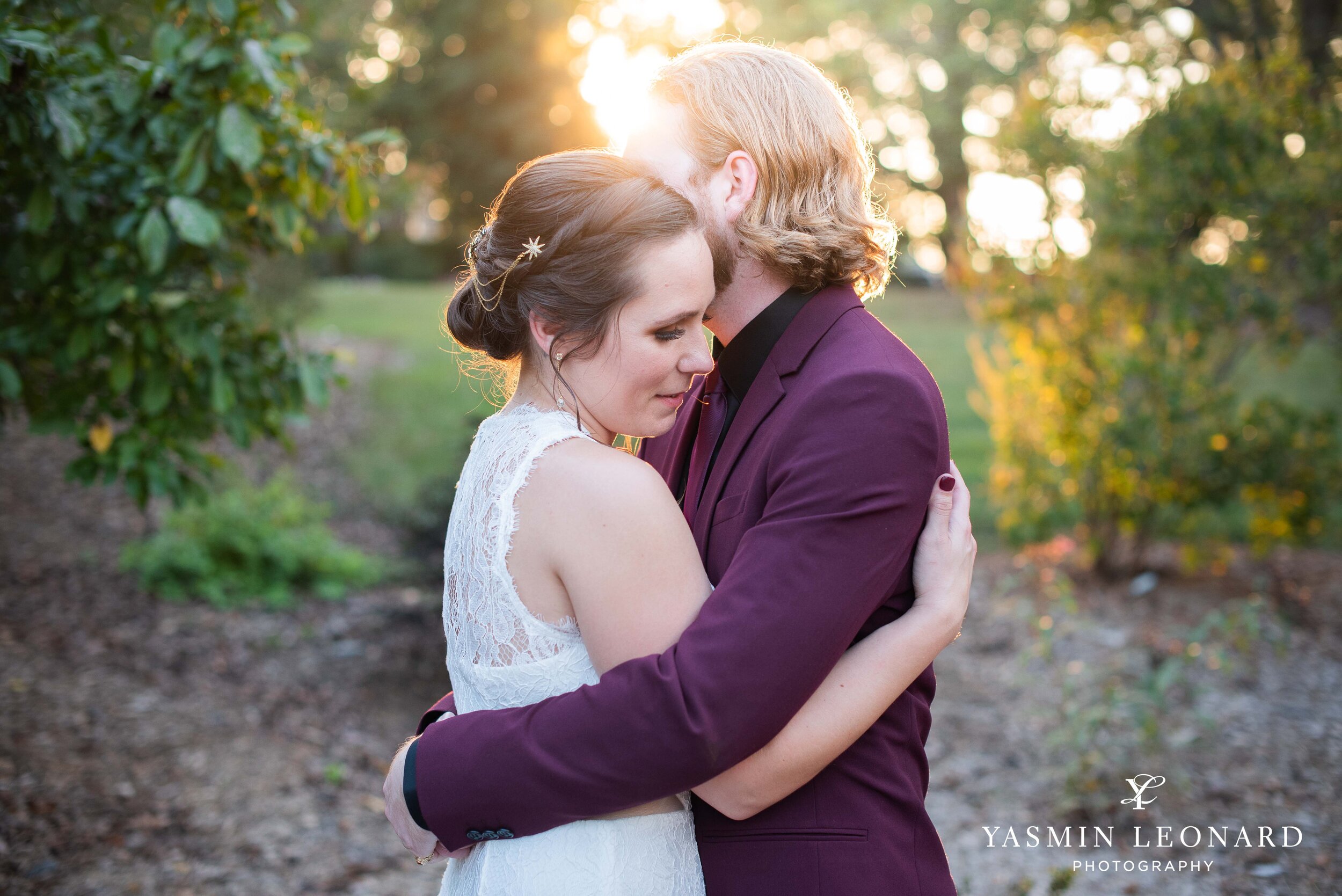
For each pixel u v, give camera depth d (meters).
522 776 1.08
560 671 1.16
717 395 1.44
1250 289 5.21
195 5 2.44
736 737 1.04
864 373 1.16
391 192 5.94
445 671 4.86
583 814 1.09
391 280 27.59
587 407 1.21
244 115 2.42
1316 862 2.89
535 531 1.15
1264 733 3.74
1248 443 5.18
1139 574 5.57
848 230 1.29
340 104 10.70
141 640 4.73
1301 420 5.24
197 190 2.56
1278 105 5.22
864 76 20.05
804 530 1.09
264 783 3.54
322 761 3.81
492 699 1.20
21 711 3.71
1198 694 4.01
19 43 2.07
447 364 12.14
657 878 1.17
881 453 1.12
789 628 1.06
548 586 1.15
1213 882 2.86
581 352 1.18
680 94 1.32
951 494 1.21
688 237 1.16
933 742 3.98
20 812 3.06
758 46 1.38
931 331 15.91
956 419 10.41
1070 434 5.37
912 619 1.18
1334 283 5.13
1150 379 5.19
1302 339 5.33
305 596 5.67
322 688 4.55
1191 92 5.20
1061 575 5.64
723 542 1.25
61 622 4.77
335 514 7.55
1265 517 5.33
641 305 1.15
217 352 2.83
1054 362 5.43
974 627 5.16
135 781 3.40
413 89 26.27
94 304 2.70
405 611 5.44
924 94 20.67
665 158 1.32
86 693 4.00
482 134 26.25
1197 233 5.38
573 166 1.19
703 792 1.15
